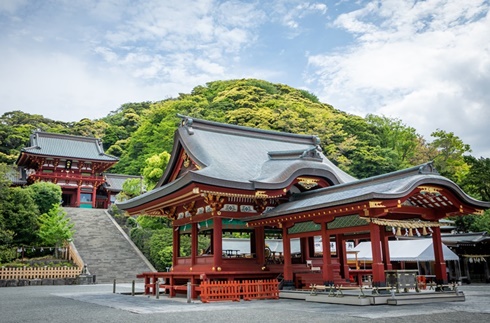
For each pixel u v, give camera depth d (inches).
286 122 3120.1
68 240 1649.9
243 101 3772.1
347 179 991.0
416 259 1120.8
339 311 541.3
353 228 676.1
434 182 639.8
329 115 3494.1
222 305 657.6
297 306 620.1
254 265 860.6
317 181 871.1
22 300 795.4
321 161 895.7
